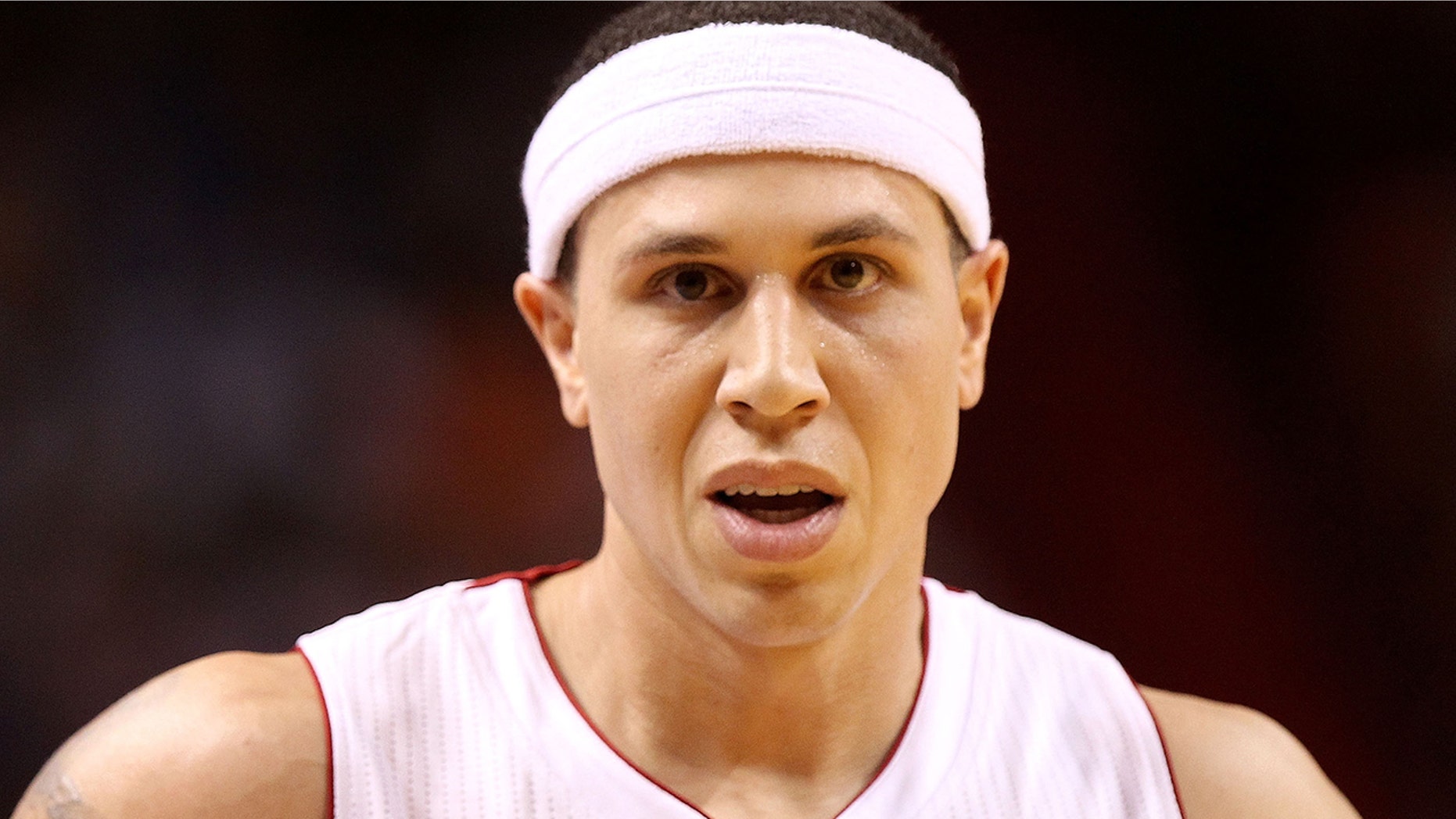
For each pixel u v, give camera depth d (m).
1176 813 5.36
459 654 5.33
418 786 4.98
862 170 4.76
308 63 13.87
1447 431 14.66
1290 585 14.70
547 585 5.74
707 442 4.70
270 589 12.88
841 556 4.70
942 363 5.01
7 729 12.30
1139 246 15.11
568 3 14.10
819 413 4.66
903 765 5.29
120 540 12.77
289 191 13.73
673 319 4.75
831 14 4.95
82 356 13.07
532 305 5.71
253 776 4.78
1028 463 14.85
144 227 13.41
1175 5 14.90
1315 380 14.92
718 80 4.68
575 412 5.54
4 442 12.82
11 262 13.09
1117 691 5.68
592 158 4.91
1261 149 15.05
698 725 5.15
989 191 15.05
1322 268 14.98
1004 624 5.94
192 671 5.11
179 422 13.11
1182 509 14.80
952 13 15.06
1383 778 14.38
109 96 13.48
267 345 13.36
